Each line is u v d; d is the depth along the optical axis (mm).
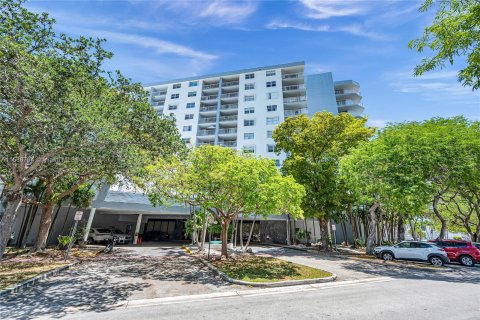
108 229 27453
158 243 28922
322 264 15930
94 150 11617
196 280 10742
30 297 7734
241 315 6316
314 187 24438
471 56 4910
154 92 52094
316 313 6449
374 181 16781
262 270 12500
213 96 48469
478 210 21953
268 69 47219
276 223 36875
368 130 23891
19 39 8320
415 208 16188
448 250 18562
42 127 9078
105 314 6395
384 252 18719
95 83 10523
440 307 6934
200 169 15047
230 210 16500
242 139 42188
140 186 17766
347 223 37594
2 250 9195
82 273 11438
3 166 12836
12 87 8281
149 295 8320
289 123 27672
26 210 22000
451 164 15727
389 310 6668
